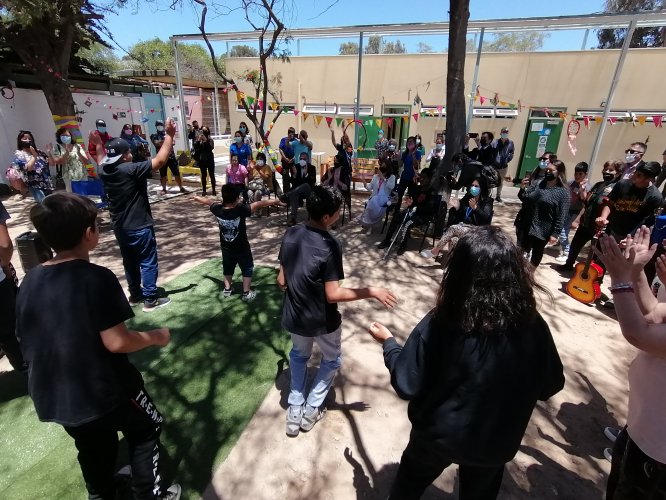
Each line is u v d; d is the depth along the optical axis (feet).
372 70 43.45
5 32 24.59
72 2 23.08
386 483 7.15
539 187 15.57
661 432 4.75
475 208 16.69
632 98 37.22
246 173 25.88
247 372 10.01
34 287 4.79
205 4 14.28
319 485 7.08
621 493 5.34
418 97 40.78
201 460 7.45
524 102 40.11
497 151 29.86
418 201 18.93
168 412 8.61
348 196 24.99
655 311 4.92
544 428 8.59
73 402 4.82
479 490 4.89
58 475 7.07
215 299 13.88
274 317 12.66
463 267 4.01
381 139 38.68
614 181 15.37
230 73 48.06
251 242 20.72
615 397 9.61
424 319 4.54
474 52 39.93
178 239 20.86
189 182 35.91
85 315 4.72
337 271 7.02
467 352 4.00
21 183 22.58
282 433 8.18
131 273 13.17
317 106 46.50
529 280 4.09
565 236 19.03
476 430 4.11
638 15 25.30
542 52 38.22
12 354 8.73
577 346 11.73
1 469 7.18
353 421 8.63
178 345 11.09
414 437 4.75
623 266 4.67
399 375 4.45
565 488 7.17
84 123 35.86
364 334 12.16
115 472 6.85
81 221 4.85
